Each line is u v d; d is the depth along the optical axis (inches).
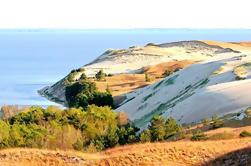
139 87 5546.3
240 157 1108.5
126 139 1989.4
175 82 4392.2
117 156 1163.9
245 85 3107.8
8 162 1130.0
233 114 2481.5
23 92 7244.1
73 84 5595.5
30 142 1728.6
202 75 4335.6
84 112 2506.2
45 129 1993.1
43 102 6195.9
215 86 3287.4
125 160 1139.9
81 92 5128.0
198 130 1961.1
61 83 6939.0
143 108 3941.9
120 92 5290.4
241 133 1681.8
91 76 7283.5
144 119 3607.3
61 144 1764.3
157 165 1114.7
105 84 5920.3
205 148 1200.2
